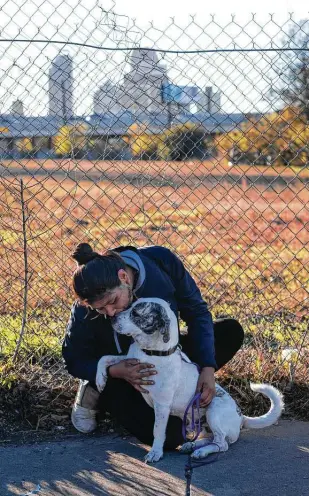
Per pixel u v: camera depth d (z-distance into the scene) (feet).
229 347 12.39
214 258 19.43
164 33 12.94
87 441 11.94
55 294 14.78
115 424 12.57
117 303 10.08
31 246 15.61
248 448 11.50
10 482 10.33
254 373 13.76
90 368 11.20
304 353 13.92
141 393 11.27
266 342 14.33
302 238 28.19
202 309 11.62
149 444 11.59
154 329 10.25
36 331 14.70
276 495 9.91
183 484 10.27
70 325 11.39
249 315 15.21
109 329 11.20
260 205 29.91
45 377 13.70
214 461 11.00
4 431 12.26
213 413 11.19
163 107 13.21
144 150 13.70
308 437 11.99
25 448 11.62
